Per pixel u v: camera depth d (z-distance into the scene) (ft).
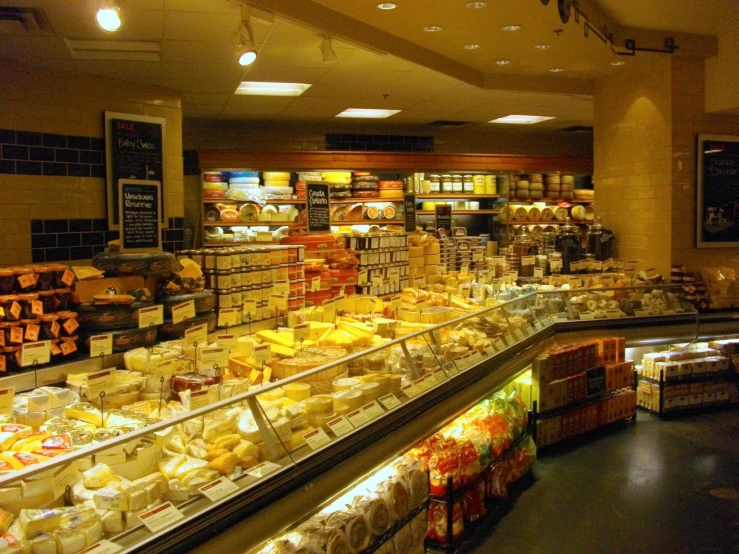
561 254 20.93
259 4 12.13
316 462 7.82
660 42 19.76
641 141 21.44
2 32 12.63
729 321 19.31
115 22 10.25
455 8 14.84
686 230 20.80
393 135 30.14
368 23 15.58
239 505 6.67
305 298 14.48
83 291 9.86
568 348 16.88
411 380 10.61
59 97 15.58
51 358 9.18
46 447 6.64
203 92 19.57
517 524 12.43
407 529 9.83
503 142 32.48
